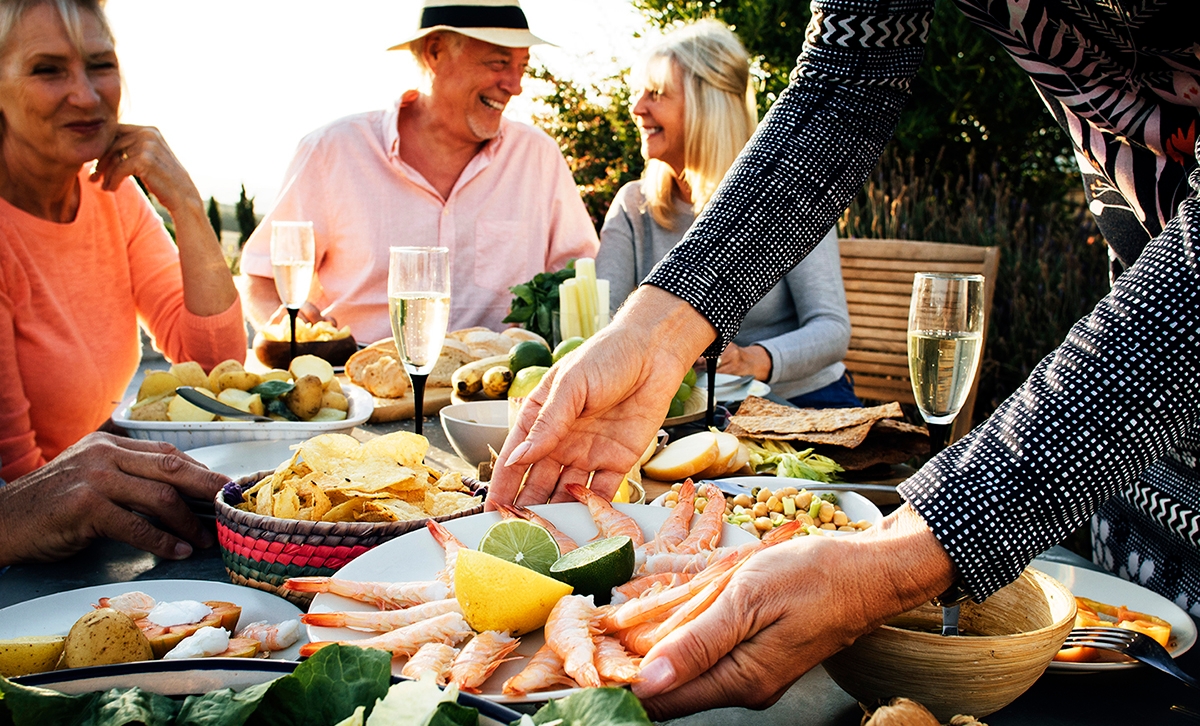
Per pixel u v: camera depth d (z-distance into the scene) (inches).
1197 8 38.6
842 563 30.4
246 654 33.3
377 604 34.8
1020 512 30.9
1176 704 34.5
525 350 78.1
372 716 22.8
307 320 112.9
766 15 240.8
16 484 49.1
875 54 51.1
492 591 31.4
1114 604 42.9
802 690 35.8
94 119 87.8
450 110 145.3
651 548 39.2
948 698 31.0
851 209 230.4
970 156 231.0
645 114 136.0
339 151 145.9
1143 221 49.4
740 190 50.9
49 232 91.8
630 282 144.6
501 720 23.1
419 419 69.0
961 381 57.9
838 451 65.1
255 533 40.3
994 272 145.2
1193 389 30.9
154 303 104.9
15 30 81.6
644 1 254.8
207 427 66.0
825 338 120.8
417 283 65.9
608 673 27.4
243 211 298.0
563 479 48.2
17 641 32.0
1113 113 46.3
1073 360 32.3
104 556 49.1
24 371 90.9
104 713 23.5
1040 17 45.2
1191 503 49.8
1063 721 33.1
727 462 60.8
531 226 158.2
